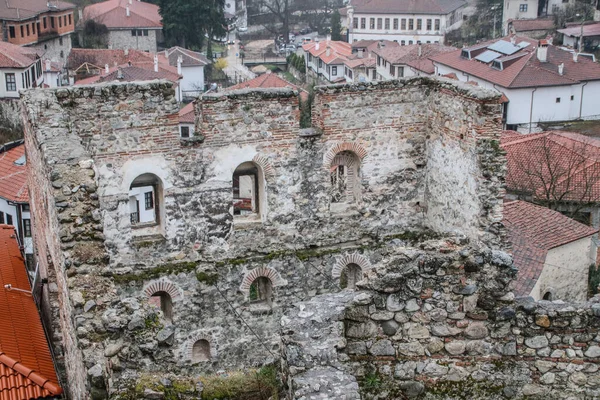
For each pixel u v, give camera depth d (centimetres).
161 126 2383
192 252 2495
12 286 2703
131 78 8144
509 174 4884
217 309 2539
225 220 2512
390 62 10131
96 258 1777
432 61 9525
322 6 17575
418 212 2734
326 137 2577
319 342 1304
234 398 1825
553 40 12181
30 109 2239
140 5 12925
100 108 2316
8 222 4962
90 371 1563
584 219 4828
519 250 3406
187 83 10456
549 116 8350
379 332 1386
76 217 1784
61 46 11225
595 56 11238
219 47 13838
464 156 2462
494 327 1399
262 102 2467
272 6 17100
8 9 10350
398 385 1402
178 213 2458
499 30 13900
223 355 2570
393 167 2677
